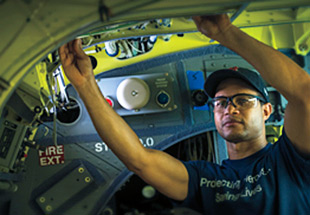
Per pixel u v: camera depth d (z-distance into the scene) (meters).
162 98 3.66
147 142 3.72
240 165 2.47
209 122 3.74
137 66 3.72
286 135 2.26
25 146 3.06
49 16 1.63
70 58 2.26
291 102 2.09
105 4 1.62
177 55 3.76
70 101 3.62
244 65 3.83
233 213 2.33
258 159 2.45
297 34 3.73
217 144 3.82
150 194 3.86
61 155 3.65
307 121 2.08
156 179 2.43
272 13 2.76
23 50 1.65
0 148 2.71
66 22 1.64
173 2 1.65
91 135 3.66
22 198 3.59
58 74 3.09
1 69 1.64
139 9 1.65
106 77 3.69
